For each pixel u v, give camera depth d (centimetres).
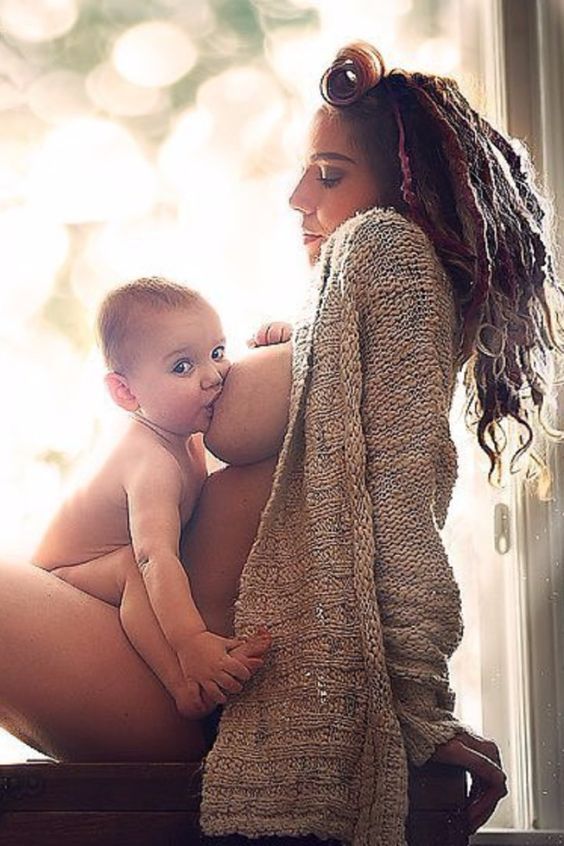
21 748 186
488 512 189
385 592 121
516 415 146
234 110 204
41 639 126
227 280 200
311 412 128
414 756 120
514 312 140
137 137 202
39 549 138
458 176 136
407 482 124
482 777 121
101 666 126
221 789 117
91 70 203
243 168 202
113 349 136
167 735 127
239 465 137
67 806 117
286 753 119
